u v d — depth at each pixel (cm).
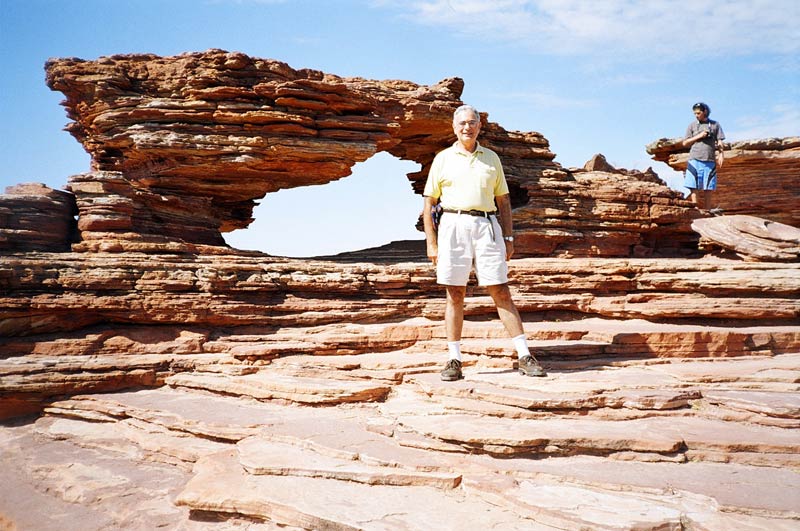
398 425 561
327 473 482
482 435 500
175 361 771
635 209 1192
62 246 891
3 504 539
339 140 1023
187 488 482
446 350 786
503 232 657
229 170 1001
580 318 910
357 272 909
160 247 886
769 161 1571
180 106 971
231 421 605
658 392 575
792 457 473
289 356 772
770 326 822
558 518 399
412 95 1172
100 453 624
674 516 396
